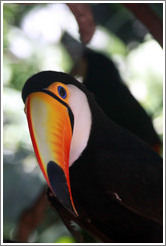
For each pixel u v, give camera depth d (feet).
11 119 32.76
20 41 32.60
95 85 28.84
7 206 37.35
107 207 19.69
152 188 19.49
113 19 31.76
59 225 30.91
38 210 25.20
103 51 31.17
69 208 16.55
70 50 31.60
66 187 16.62
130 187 19.34
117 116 27.91
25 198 37.76
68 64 32.09
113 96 28.37
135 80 30.22
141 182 19.42
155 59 29.81
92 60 29.43
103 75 28.94
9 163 36.11
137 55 30.19
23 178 37.55
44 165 16.47
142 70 30.04
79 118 18.67
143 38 32.24
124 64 30.94
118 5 31.24
